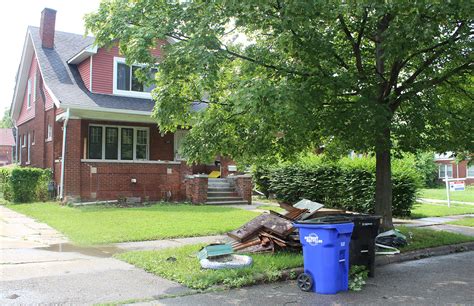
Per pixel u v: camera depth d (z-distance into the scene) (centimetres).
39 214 1414
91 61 1898
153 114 875
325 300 607
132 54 764
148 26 781
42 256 833
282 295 627
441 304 598
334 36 905
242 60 914
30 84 2572
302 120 738
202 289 636
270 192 2183
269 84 746
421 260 920
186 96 897
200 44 737
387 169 1008
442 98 1050
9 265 759
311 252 648
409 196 1580
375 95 880
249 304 580
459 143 963
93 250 896
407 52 797
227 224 1230
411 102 912
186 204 1825
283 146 991
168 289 633
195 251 850
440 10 725
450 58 911
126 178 1875
